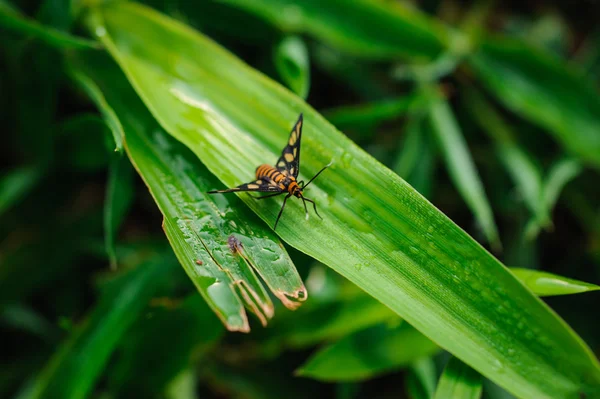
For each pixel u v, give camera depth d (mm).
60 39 318
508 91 384
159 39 323
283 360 359
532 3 435
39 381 320
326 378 318
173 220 288
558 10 436
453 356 289
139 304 324
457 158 359
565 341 280
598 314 375
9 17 314
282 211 291
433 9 418
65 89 373
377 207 291
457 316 283
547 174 393
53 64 337
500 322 283
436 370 352
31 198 367
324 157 298
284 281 282
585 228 391
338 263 284
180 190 296
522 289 282
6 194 347
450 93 397
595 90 379
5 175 355
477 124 400
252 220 290
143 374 326
